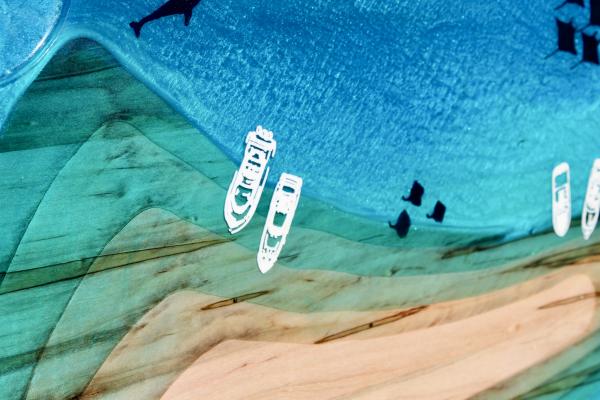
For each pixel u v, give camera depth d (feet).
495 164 1.01
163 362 0.88
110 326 0.87
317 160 0.94
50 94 0.85
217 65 0.91
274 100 0.92
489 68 1.01
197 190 0.90
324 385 0.93
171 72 0.89
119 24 0.88
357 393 0.94
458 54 0.99
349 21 0.95
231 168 0.91
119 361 0.87
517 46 1.02
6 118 0.84
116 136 0.87
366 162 0.95
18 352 0.84
